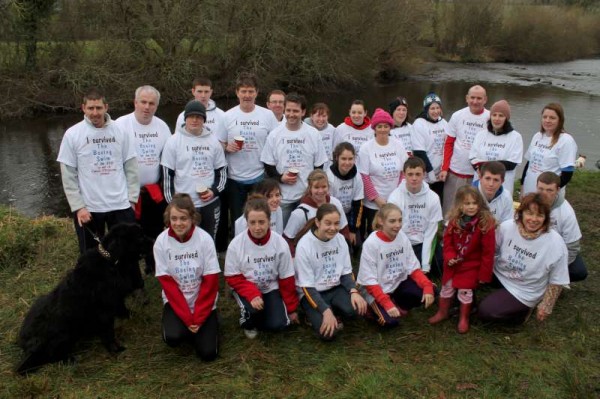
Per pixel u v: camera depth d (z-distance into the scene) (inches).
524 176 234.7
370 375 150.7
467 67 1227.9
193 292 166.2
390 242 174.9
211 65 859.4
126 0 759.1
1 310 189.3
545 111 220.4
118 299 162.7
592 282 209.2
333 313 177.9
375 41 950.4
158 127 213.9
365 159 223.5
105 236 161.9
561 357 159.0
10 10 692.1
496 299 176.1
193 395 145.9
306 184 213.6
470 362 158.1
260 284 172.1
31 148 583.2
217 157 207.3
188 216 160.6
